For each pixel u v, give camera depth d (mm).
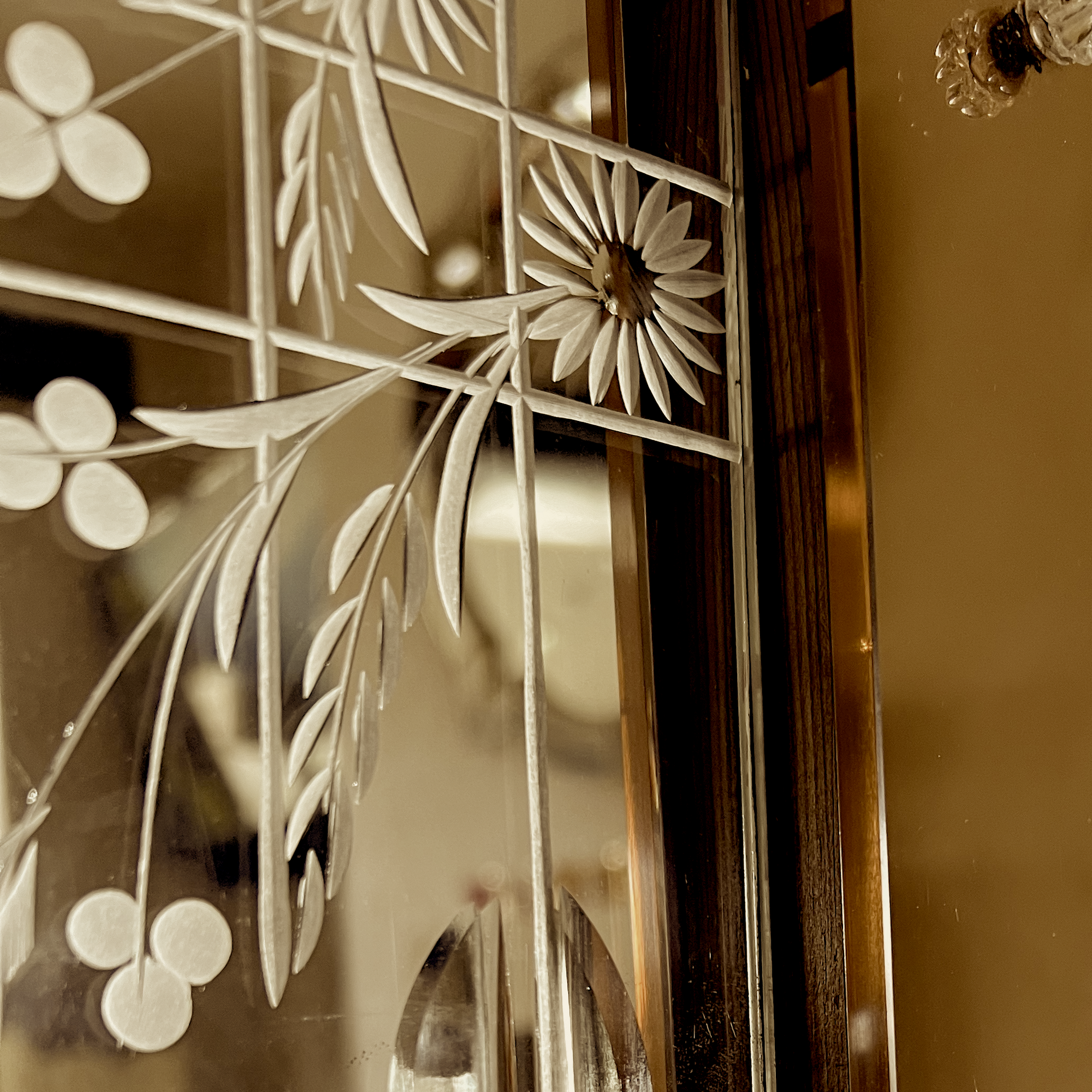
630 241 598
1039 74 648
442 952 499
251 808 449
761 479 652
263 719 454
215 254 455
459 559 521
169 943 425
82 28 424
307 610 470
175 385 441
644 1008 568
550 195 565
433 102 525
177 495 438
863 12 687
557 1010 534
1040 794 735
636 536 591
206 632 442
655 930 578
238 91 464
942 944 675
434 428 516
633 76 608
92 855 410
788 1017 633
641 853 577
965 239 729
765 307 660
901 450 688
